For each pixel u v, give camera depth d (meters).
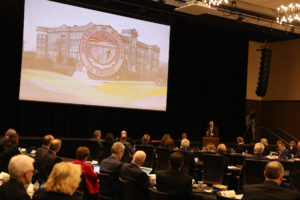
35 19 9.75
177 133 13.05
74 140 9.25
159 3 10.27
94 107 11.24
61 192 2.29
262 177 5.49
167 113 12.82
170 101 12.84
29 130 10.16
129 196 3.80
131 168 3.94
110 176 4.09
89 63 10.62
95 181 4.25
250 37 14.37
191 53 13.29
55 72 10.07
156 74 11.95
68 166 2.37
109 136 8.29
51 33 9.99
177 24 12.74
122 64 11.22
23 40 9.59
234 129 14.28
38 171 4.87
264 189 2.98
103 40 10.84
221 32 13.83
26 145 8.65
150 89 11.81
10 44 9.70
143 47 11.64
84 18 10.52
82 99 10.52
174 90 12.92
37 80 9.81
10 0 9.64
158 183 3.53
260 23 12.17
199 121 13.53
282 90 15.10
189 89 13.32
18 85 9.66
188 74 13.25
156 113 12.62
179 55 12.96
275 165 3.05
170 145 7.04
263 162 5.49
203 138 11.04
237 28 12.20
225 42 14.09
